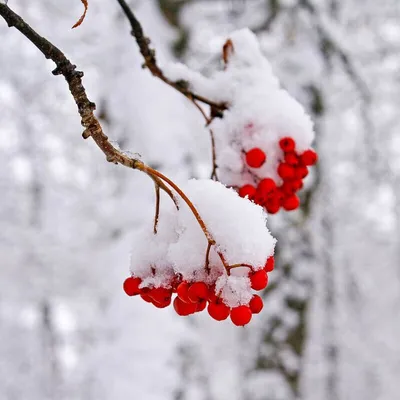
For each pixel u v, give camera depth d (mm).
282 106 1656
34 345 9422
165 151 3748
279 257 6324
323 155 6129
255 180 1628
